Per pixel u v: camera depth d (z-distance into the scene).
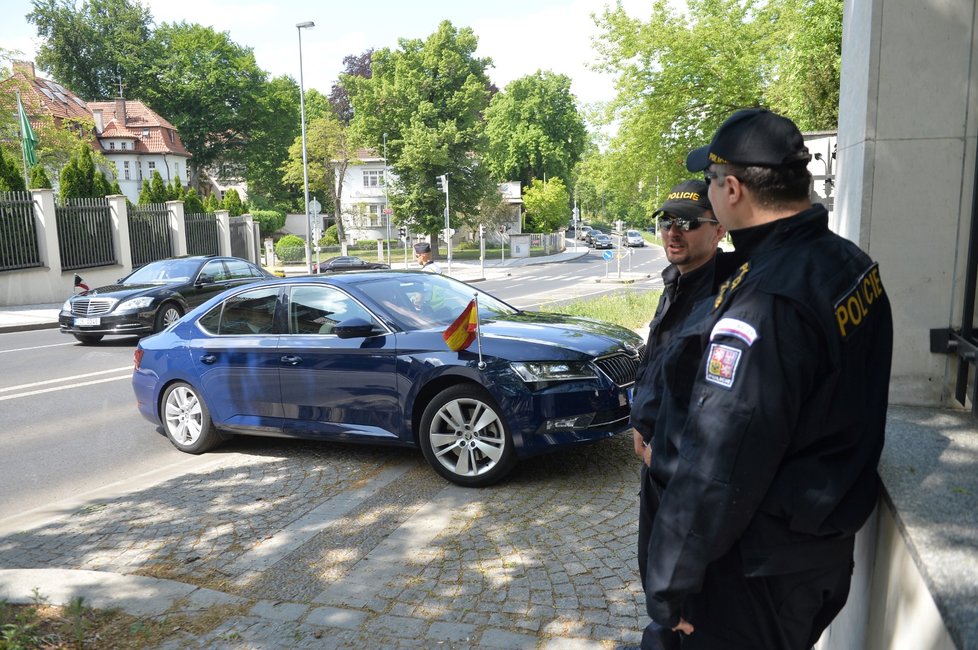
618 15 22.92
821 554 1.66
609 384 4.89
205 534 4.34
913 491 1.82
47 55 63.16
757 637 1.73
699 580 1.64
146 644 3.06
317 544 4.09
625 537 4.00
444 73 54.41
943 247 2.45
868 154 2.48
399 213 54.34
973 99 2.37
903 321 2.52
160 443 6.86
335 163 58.66
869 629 1.98
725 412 1.57
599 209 125.12
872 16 2.42
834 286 1.59
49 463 6.36
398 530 4.23
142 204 28.12
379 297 5.66
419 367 5.11
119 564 3.98
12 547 4.30
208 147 68.31
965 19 2.35
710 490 1.58
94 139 58.47
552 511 4.43
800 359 1.54
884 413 1.70
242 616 3.28
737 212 1.77
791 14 20.94
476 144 53.44
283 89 74.31
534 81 79.81
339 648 2.99
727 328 1.61
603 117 24.16
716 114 23.09
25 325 17.59
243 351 5.88
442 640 3.03
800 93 20.16
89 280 24.86
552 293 24.70
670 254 2.93
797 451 1.63
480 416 4.98
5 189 22.95
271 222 64.81
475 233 63.16
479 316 5.77
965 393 2.47
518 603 3.31
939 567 1.48
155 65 64.81
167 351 6.35
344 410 5.47
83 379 10.39
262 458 5.95
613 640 2.98
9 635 2.99
